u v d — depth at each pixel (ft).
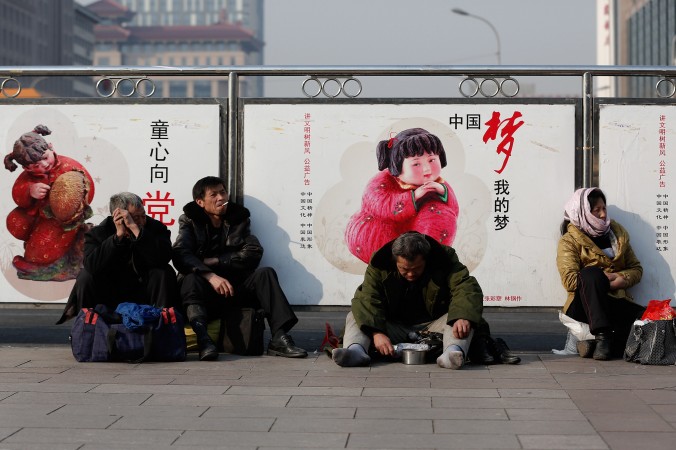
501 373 23.43
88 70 28.02
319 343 32.17
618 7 369.09
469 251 27.81
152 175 28.25
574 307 26.40
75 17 466.70
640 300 27.50
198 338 25.55
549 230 27.68
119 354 24.79
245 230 27.14
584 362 25.22
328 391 21.03
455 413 18.75
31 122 28.43
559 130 27.68
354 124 27.91
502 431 17.25
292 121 27.99
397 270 25.17
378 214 27.89
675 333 24.89
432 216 27.84
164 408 19.24
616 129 27.63
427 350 24.76
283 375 23.11
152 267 25.82
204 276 26.27
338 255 27.96
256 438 16.79
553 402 19.77
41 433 17.12
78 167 28.40
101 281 25.95
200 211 26.96
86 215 28.35
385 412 18.86
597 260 26.43
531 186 27.68
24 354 26.58
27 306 28.48
